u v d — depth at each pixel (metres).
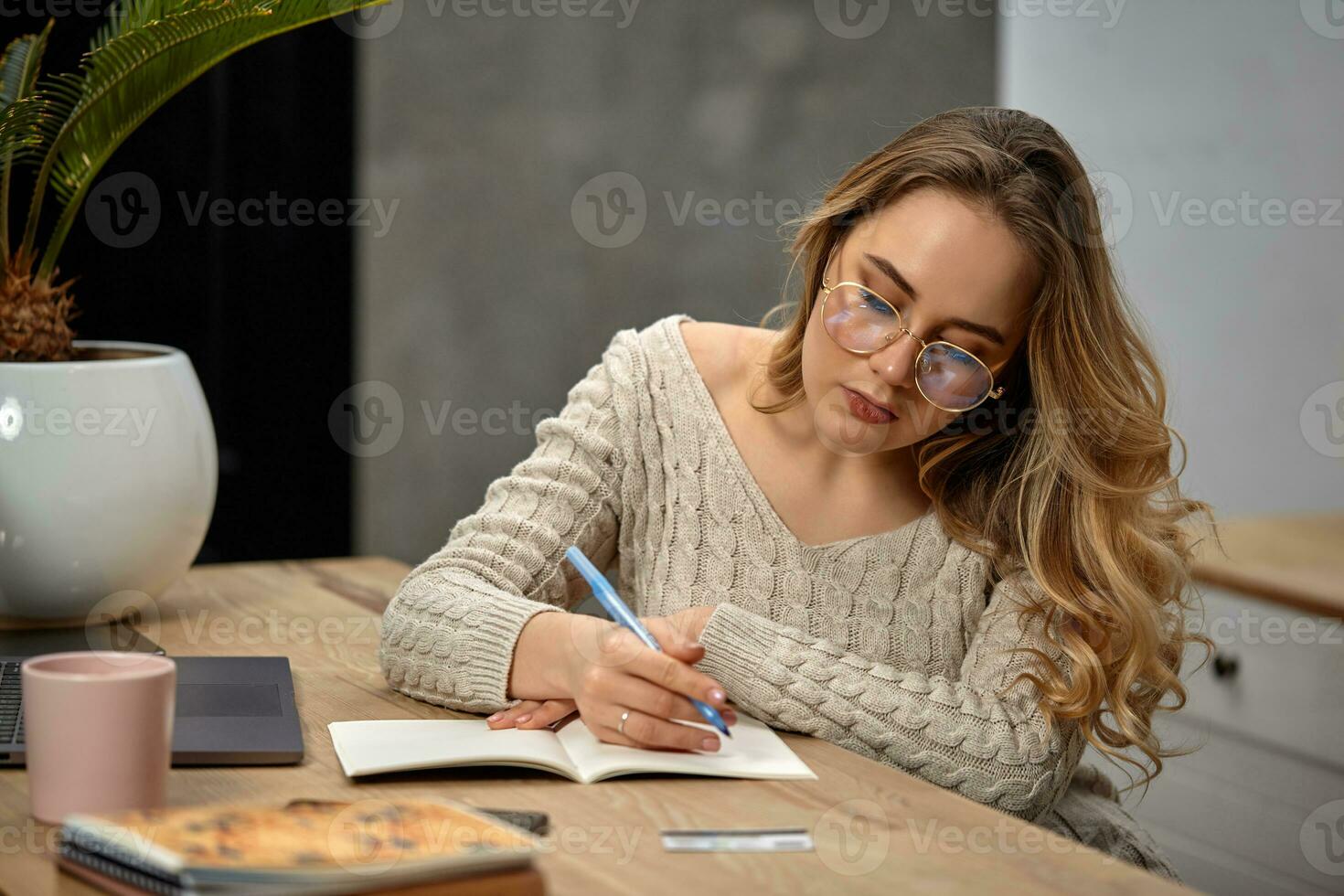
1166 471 1.38
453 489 3.21
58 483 1.33
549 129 3.25
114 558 1.37
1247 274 3.13
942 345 1.20
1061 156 1.28
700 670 1.17
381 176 3.01
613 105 3.34
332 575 1.71
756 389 1.43
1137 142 3.24
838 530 1.41
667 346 1.47
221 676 1.20
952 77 3.73
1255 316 3.13
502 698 1.11
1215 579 2.20
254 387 2.85
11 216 2.42
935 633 1.38
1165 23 3.18
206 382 2.77
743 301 3.58
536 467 1.39
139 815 0.75
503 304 3.25
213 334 2.76
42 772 0.83
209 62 1.46
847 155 3.66
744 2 3.48
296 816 0.77
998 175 1.20
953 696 1.21
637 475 1.42
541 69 3.22
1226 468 3.19
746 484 1.41
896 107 3.70
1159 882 0.83
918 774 1.18
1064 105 3.37
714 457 1.42
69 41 2.33
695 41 3.43
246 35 1.43
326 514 2.98
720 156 3.50
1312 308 3.06
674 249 3.47
